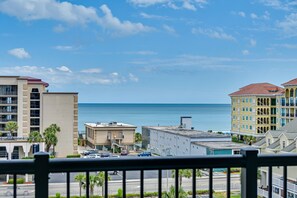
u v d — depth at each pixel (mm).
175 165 1627
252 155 1700
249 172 1694
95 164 1549
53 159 1516
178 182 1706
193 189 1715
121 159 1579
